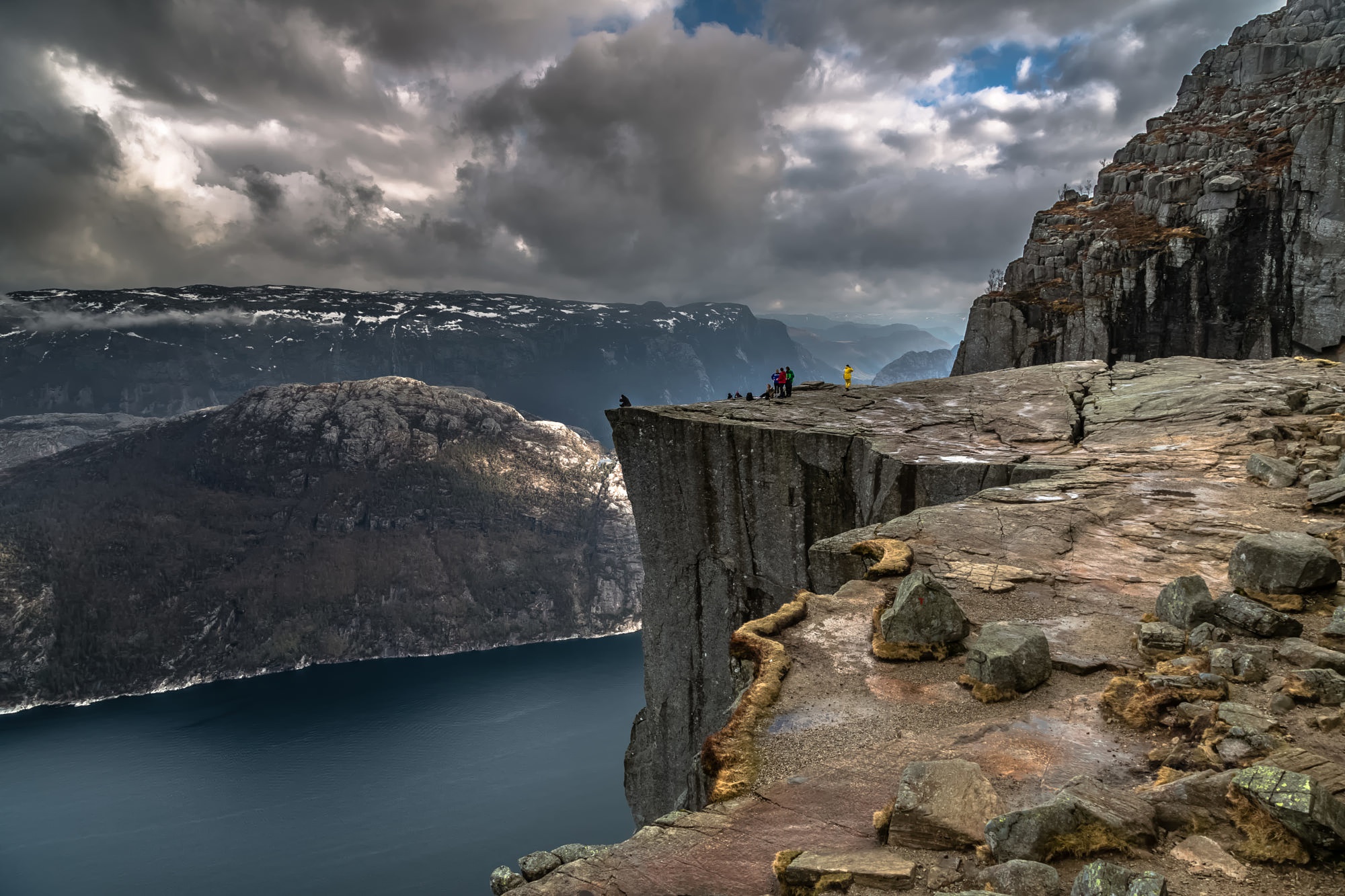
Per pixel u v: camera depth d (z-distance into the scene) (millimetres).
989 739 8172
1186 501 18031
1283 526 15703
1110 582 13406
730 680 31328
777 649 10820
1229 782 6375
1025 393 36562
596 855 6824
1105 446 25875
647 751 34406
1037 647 9570
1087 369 41062
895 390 39344
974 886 5652
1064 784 7168
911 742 8312
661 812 34062
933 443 28078
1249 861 5621
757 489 30375
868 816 7008
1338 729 7383
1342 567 12219
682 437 31906
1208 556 14461
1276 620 9875
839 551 16312
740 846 6738
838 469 28500
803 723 9031
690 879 6340
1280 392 30094
